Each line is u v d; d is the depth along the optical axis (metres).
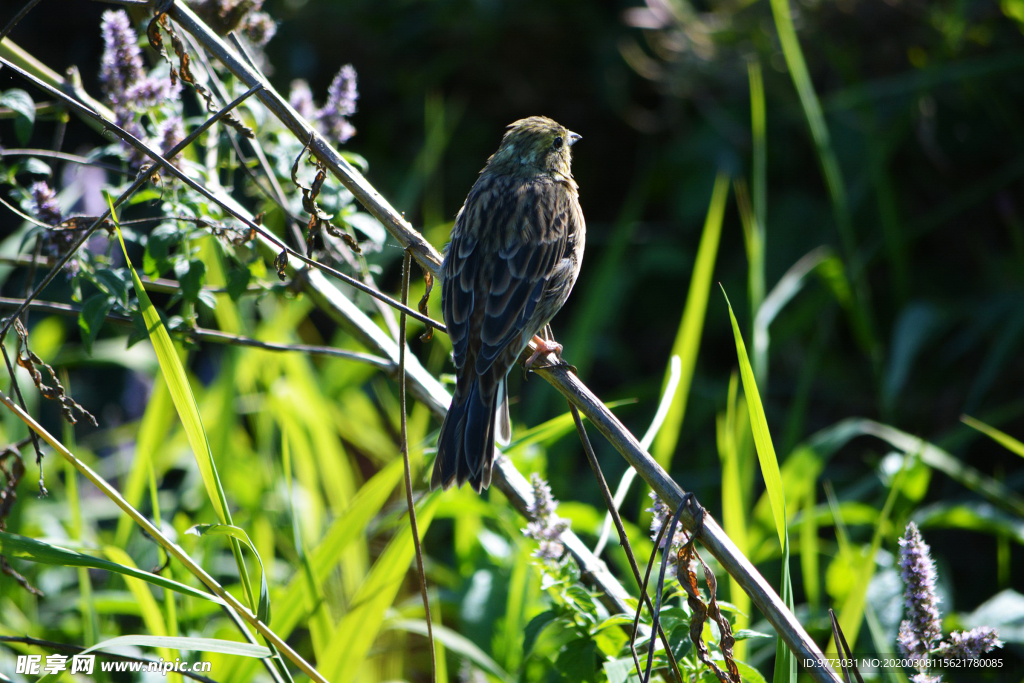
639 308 14.64
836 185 11.01
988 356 12.54
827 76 14.02
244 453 10.77
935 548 11.01
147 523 5.01
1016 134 13.10
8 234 13.68
